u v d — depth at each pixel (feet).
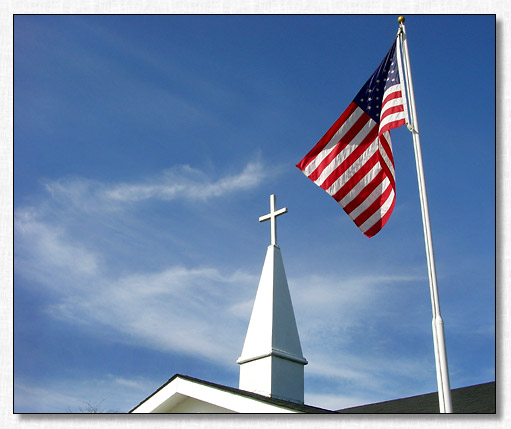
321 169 45.96
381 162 43.16
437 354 35.53
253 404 40.40
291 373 51.60
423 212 39.22
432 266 37.65
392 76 44.29
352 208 44.60
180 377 45.80
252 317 54.34
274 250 56.95
